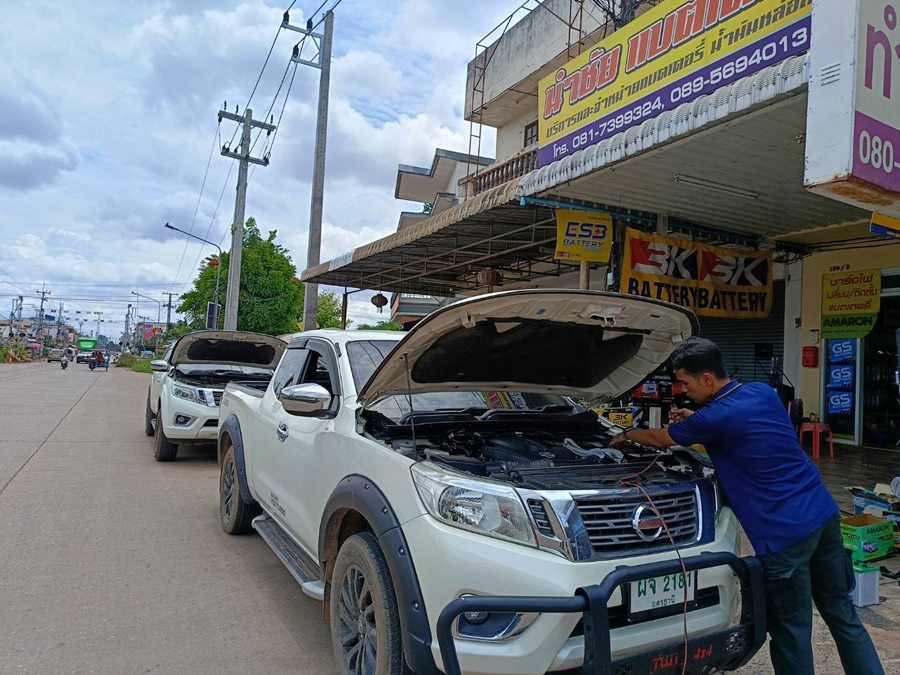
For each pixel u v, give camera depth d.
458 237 10.47
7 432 11.35
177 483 7.78
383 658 2.70
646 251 7.59
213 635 3.78
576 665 2.38
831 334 9.66
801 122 4.96
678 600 2.59
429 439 3.52
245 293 31.52
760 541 2.80
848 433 9.49
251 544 5.50
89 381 30.39
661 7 5.72
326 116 14.31
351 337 4.38
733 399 2.91
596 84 6.54
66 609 4.05
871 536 4.35
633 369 3.95
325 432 3.68
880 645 3.73
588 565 2.43
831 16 3.83
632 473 3.04
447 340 3.19
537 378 3.86
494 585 2.38
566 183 6.49
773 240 9.16
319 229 14.26
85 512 6.31
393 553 2.67
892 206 4.15
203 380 9.37
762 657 3.66
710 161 5.96
